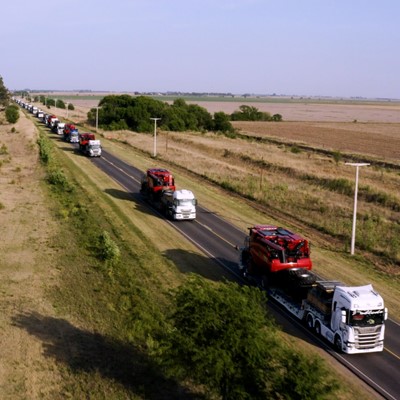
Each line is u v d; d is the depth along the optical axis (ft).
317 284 86.58
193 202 148.97
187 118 461.78
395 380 71.36
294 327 86.63
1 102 541.75
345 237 140.26
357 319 75.87
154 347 66.90
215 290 62.23
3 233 125.59
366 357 77.51
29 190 174.29
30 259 108.88
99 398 62.85
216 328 58.13
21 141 294.87
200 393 64.69
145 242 126.62
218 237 135.85
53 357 71.72
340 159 287.28
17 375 66.95
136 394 63.82
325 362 75.00
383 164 275.59
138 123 420.77
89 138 269.23
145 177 174.70
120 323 82.48
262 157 280.10
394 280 110.73
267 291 99.14
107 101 448.65
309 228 149.89
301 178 226.99
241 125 562.25
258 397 56.65
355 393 67.41
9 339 75.82
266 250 98.17
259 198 182.19
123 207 162.20
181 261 115.03
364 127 542.57
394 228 147.74
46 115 448.65
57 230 130.11
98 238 121.29
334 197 190.90
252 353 56.54
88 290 94.43
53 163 223.30
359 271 114.93
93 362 70.85
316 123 606.55
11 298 90.02
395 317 91.81
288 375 56.18
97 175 213.05
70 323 81.97
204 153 309.83
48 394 63.46
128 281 99.40
